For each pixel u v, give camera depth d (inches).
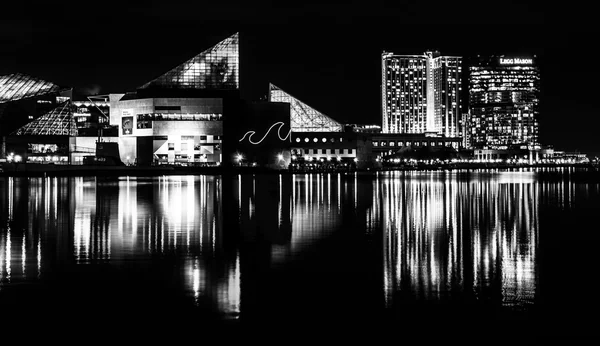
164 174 6889.8
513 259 1200.8
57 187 3750.0
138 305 859.4
